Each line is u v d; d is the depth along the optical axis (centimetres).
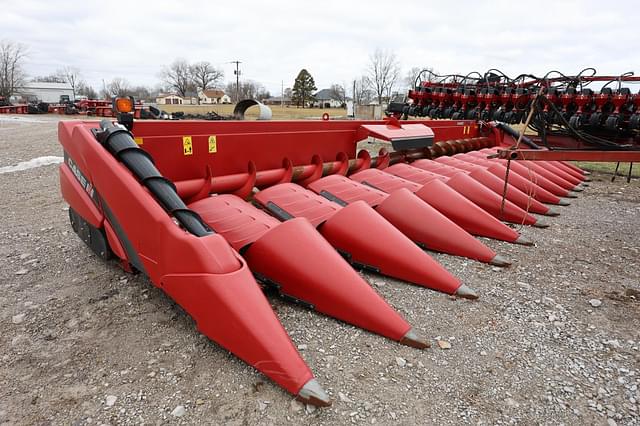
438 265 285
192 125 304
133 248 242
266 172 361
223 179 326
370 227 296
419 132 488
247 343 189
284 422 172
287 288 250
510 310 262
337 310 237
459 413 180
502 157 398
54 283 287
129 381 193
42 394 185
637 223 455
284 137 376
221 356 210
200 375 197
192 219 218
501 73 783
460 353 219
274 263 251
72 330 232
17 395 185
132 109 271
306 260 243
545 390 195
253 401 182
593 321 254
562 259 346
